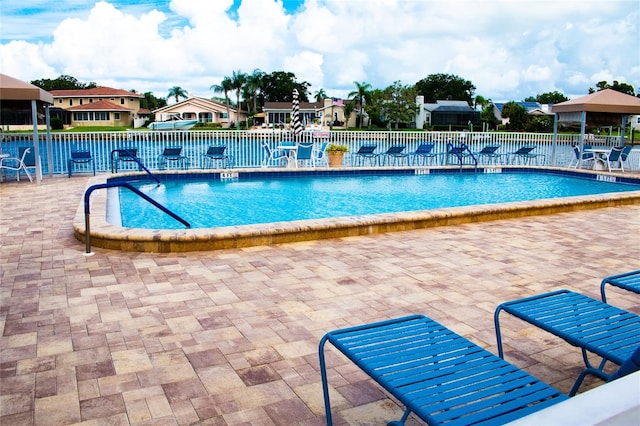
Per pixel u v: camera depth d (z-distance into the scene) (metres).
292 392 2.73
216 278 4.67
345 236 6.46
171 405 2.59
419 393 1.84
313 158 16.27
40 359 3.08
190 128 54.41
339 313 3.87
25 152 12.10
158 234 5.55
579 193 13.05
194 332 3.49
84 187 10.86
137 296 4.18
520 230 7.05
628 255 5.72
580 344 2.35
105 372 2.93
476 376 1.97
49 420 2.45
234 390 2.74
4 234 6.34
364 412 2.55
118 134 15.12
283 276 4.76
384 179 15.02
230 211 9.96
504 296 4.30
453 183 14.65
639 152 16.45
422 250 5.83
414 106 61.75
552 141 18.78
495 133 19.19
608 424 0.92
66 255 5.38
